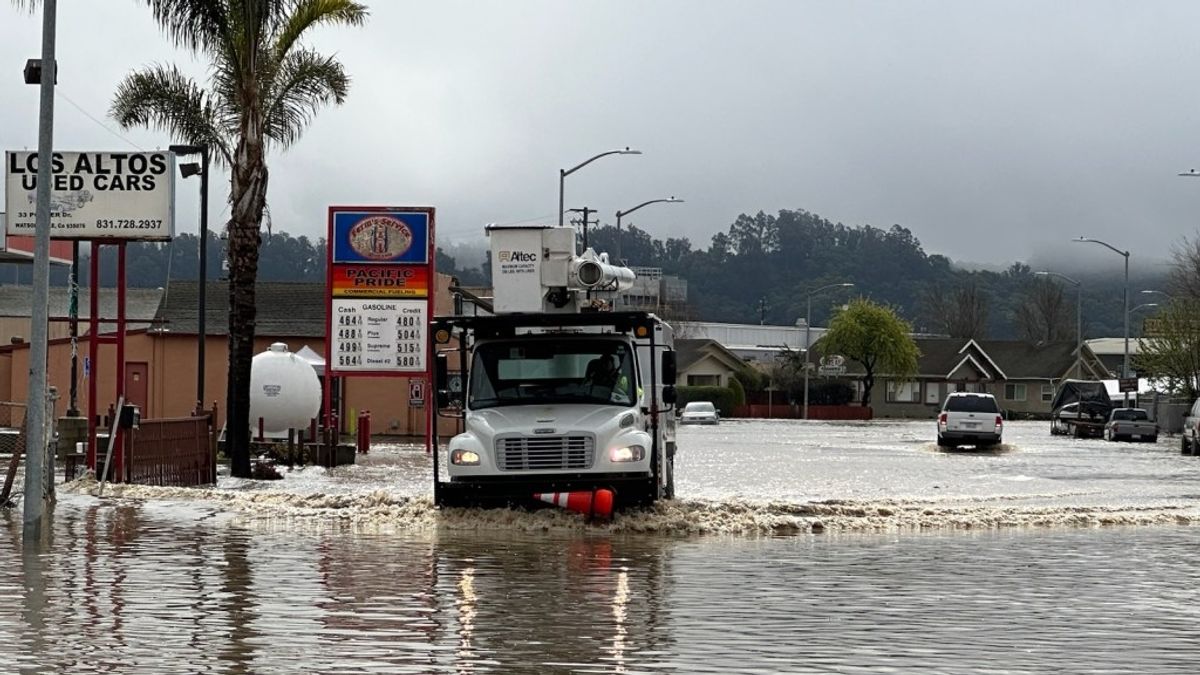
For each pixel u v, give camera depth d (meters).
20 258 52.44
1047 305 154.38
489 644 11.13
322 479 31.16
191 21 30.69
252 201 31.20
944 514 22.98
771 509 22.66
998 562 16.98
